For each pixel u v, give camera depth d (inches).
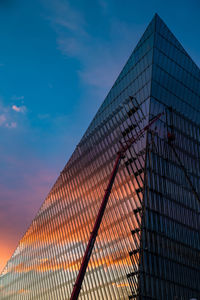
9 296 6599.4
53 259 5497.1
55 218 5664.4
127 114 4360.2
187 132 4269.2
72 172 5457.7
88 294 4264.3
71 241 5103.3
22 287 6250.0
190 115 4411.9
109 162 4537.4
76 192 5216.5
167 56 4377.5
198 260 3725.4
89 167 5022.1
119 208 3973.9
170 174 3870.6
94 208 4699.8
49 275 5516.7
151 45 4298.7
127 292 3572.8
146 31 4517.7
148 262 3371.1
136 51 4569.4
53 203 5836.6
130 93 4409.5
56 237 5531.5
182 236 3693.4
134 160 3887.8
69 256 5073.8
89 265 4347.9
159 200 3666.3
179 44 4633.4
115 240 3941.9
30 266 6171.3
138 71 4382.4
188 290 3489.2
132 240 3634.4
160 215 3612.2
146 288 3272.6
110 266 3941.9
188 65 4645.7
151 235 3486.7
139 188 3703.3
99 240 4252.0
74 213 5157.5
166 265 3444.9
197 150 4296.3
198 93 4640.8
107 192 2684.5
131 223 3713.1
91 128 5226.4
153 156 3786.9
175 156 4008.4
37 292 5753.0
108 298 3885.3
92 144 5088.6
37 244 6117.1
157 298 3253.0
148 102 3988.7
